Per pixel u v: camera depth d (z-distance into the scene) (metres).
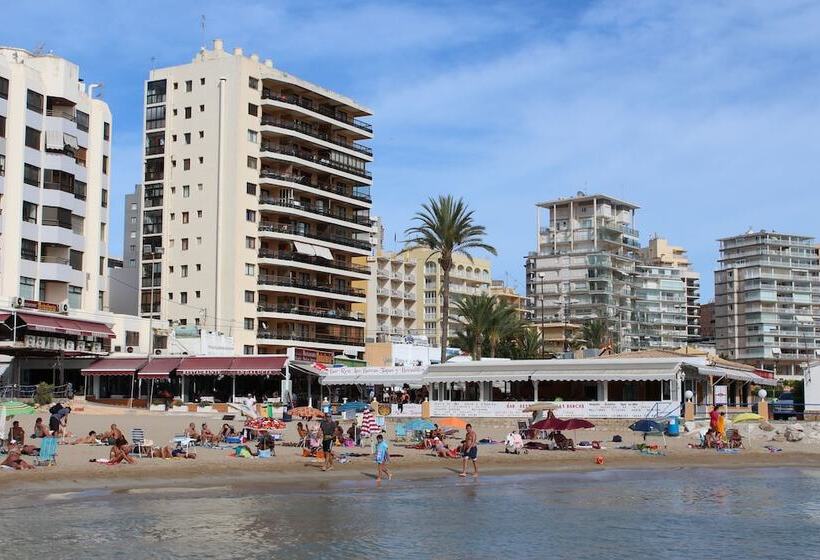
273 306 113.75
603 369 66.38
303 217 118.19
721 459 50.47
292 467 42.38
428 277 175.00
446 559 25.16
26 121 82.94
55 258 85.12
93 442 47.25
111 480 37.22
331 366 79.56
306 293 117.31
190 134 114.56
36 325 76.81
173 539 26.73
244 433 51.56
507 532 28.88
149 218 115.81
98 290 89.81
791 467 48.34
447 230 82.69
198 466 40.84
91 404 76.81
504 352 133.00
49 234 84.25
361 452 48.25
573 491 38.22
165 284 113.75
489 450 51.25
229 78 113.19
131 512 30.91
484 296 115.75
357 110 129.00
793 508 34.16
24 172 82.44
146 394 85.38
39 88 84.62
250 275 112.44
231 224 111.06
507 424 66.81
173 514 30.73
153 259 114.50
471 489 38.31
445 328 83.38
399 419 69.69
